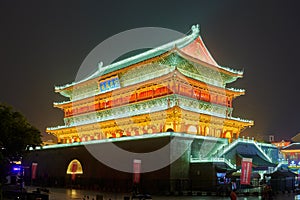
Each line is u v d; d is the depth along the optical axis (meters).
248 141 78.81
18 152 51.72
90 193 62.19
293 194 64.19
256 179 66.25
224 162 66.75
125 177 70.31
